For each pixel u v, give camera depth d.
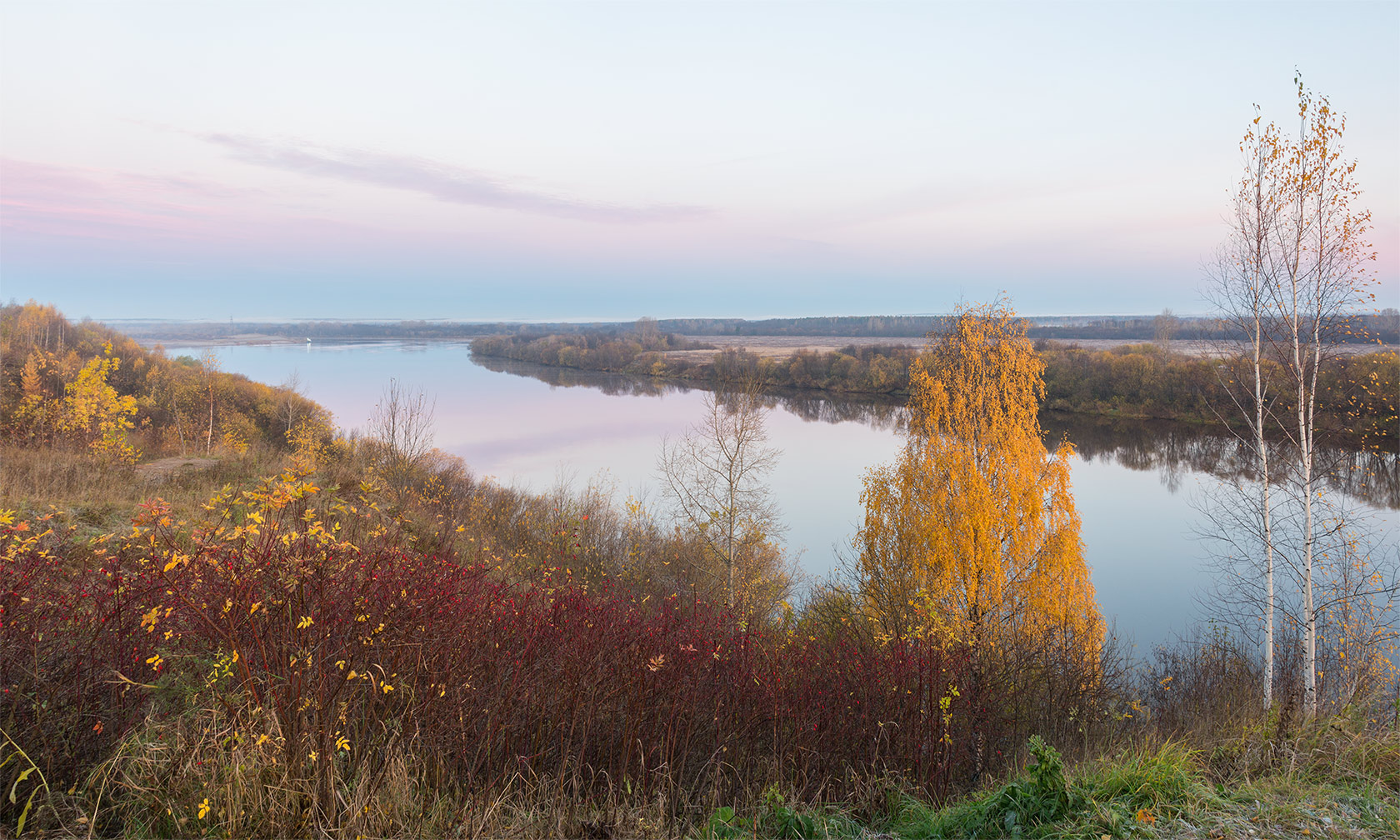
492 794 4.14
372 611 4.23
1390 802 4.33
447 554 8.37
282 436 39.19
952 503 14.43
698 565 19.00
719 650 6.12
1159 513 34.47
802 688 6.32
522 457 50.91
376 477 16.45
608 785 4.78
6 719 3.51
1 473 9.84
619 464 47.94
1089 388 59.81
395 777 3.87
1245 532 11.42
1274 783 4.67
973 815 4.30
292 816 3.50
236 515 6.66
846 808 5.01
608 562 16.66
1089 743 8.73
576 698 4.98
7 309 51.56
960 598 14.18
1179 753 5.29
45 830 3.20
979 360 14.97
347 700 3.97
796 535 33.09
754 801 4.89
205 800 3.24
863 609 13.70
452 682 4.49
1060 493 14.50
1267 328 9.90
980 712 7.59
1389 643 10.22
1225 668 13.41
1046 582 14.20
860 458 51.38
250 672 3.76
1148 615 22.08
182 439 24.52
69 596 4.17
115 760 3.47
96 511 8.62
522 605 5.98
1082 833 3.79
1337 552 10.35
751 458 19.73
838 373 88.06
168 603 3.96
